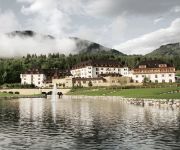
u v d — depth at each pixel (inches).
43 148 1606.8
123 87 7785.4
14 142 1742.1
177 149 1546.5
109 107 4042.8
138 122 2458.2
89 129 2140.7
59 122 2513.5
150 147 1590.8
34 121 2583.7
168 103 3993.6
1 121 2588.6
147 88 6899.6
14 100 6569.9
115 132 2007.9
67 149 1579.7
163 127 2178.9
